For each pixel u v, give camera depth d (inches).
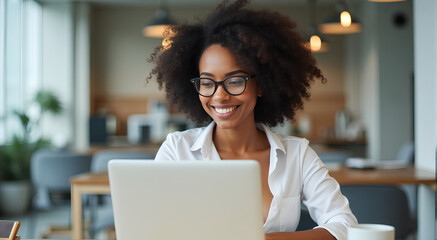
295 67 65.9
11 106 288.2
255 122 71.2
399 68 314.3
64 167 180.9
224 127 59.7
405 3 314.3
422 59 165.0
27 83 316.5
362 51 351.6
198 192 43.7
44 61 344.5
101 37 390.3
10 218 256.2
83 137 350.0
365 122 343.6
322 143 332.5
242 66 59.3
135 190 44.4
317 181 64.0
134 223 45.1
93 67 384.5
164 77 70.7
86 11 356.8
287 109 70.9
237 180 43.2
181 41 67.1
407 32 314.7
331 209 62.6
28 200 281.0
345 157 161.3
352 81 369.4
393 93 314.7
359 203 108.7
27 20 318.7
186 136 67.5
